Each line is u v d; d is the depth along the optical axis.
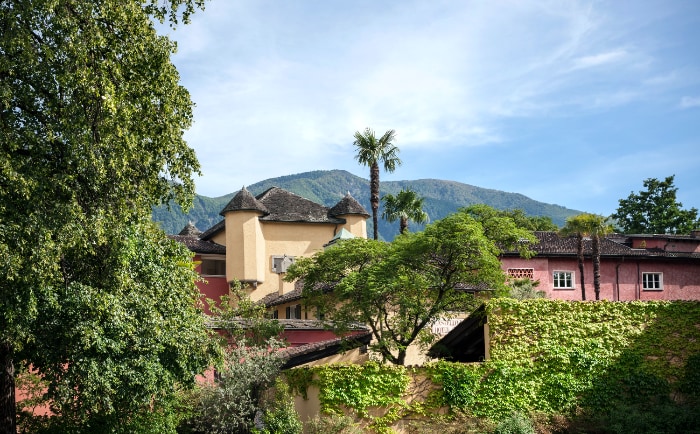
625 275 46.91
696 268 48.22
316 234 54.19
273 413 21.77
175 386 21.75
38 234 15.62
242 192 53.00
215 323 28.73
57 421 20.16
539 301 22.44
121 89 16.81
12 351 17.56
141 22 17.56
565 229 45.47
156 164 18.19
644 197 70.75
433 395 21.64
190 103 18.81
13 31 15.91
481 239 25.52
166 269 19.45
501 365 21.86
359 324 30.28
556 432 20.88
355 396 21.30
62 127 16.48
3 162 15.36
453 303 27.45
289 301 41.41
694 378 22.12
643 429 20.06
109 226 17.22
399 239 28.00
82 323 16.73
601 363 22.16
